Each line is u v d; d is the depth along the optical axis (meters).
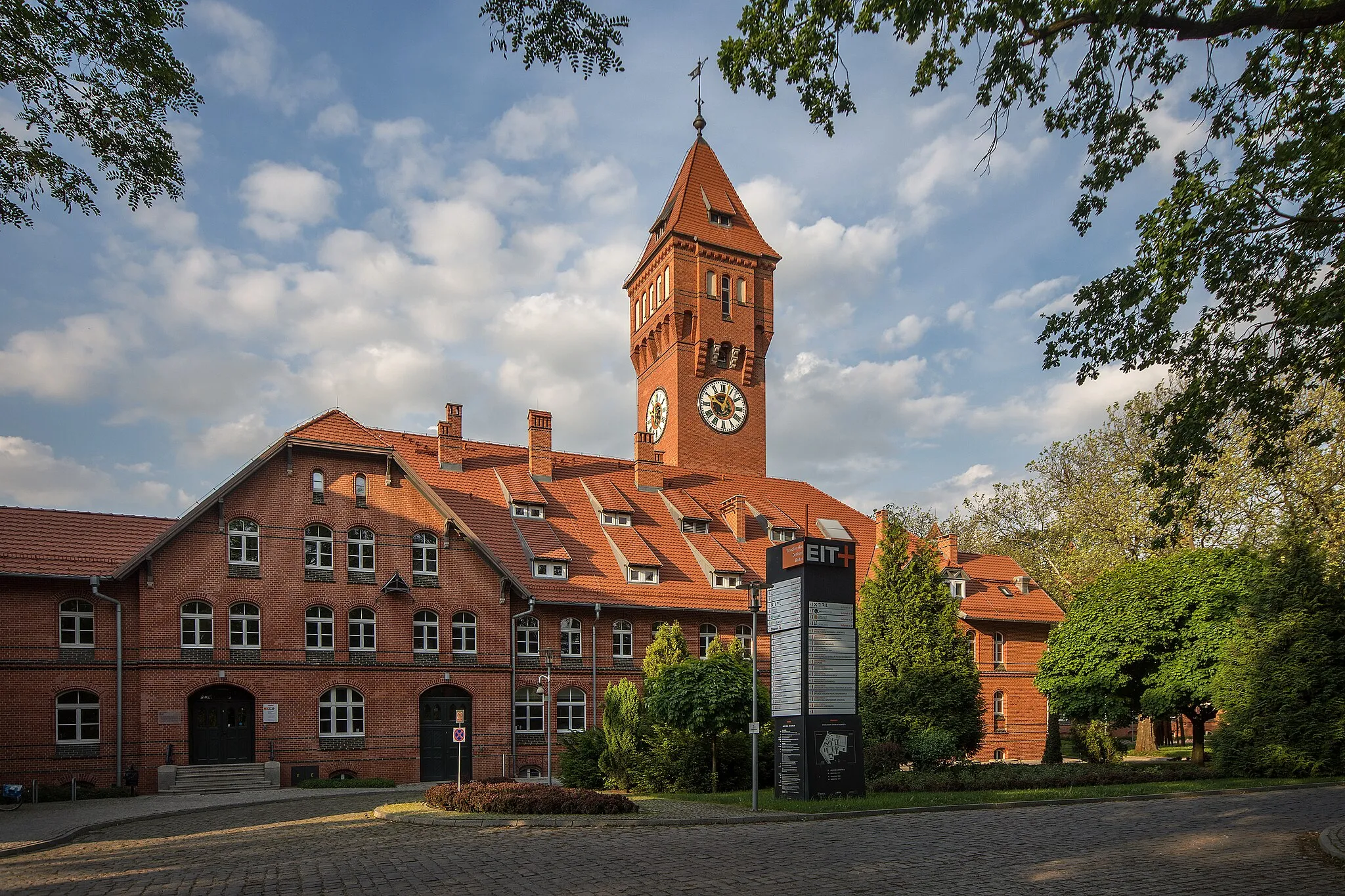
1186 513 16.84
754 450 60.91
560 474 51.69
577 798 21.62
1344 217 14.04
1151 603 39.09
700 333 59.59
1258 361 15.89
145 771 33.41
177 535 35.06
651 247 64.44
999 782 27.38
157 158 16.91
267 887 13.16
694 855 15.14
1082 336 16.52
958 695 35.69
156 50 15.83
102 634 33.97
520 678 41.31
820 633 25.31
